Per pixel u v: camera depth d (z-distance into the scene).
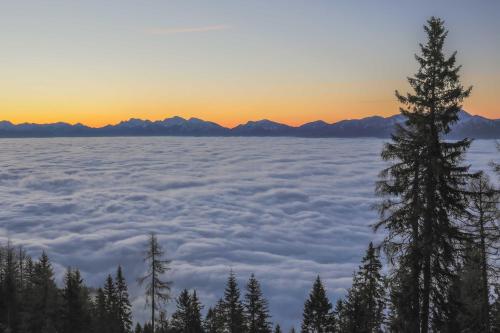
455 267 17.91
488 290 19.72
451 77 16.14
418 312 18.50
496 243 18.02
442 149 16.86
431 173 17.08
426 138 16.73
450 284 18.56
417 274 18.28
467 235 17.45
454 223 17.58
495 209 17.14
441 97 16.34
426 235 17.41
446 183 17.11
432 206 17.31
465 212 17.16
